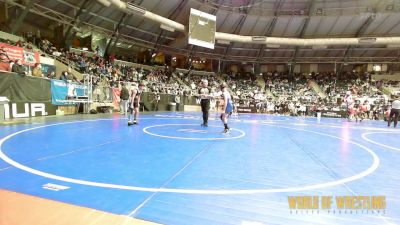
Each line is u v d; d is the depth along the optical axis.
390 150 6.91
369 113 26.62
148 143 6.84
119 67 27.98
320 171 4.54
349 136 9.90
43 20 24.00
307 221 2.66
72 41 27.42
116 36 29.03
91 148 5.95
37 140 6.66
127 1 24.95
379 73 39.34
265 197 3.26
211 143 7.17
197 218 2.65
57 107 14.33
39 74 14.88
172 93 27.98
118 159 4.99
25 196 3.05
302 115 28.38
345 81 37.53
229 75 41.25
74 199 3.01
